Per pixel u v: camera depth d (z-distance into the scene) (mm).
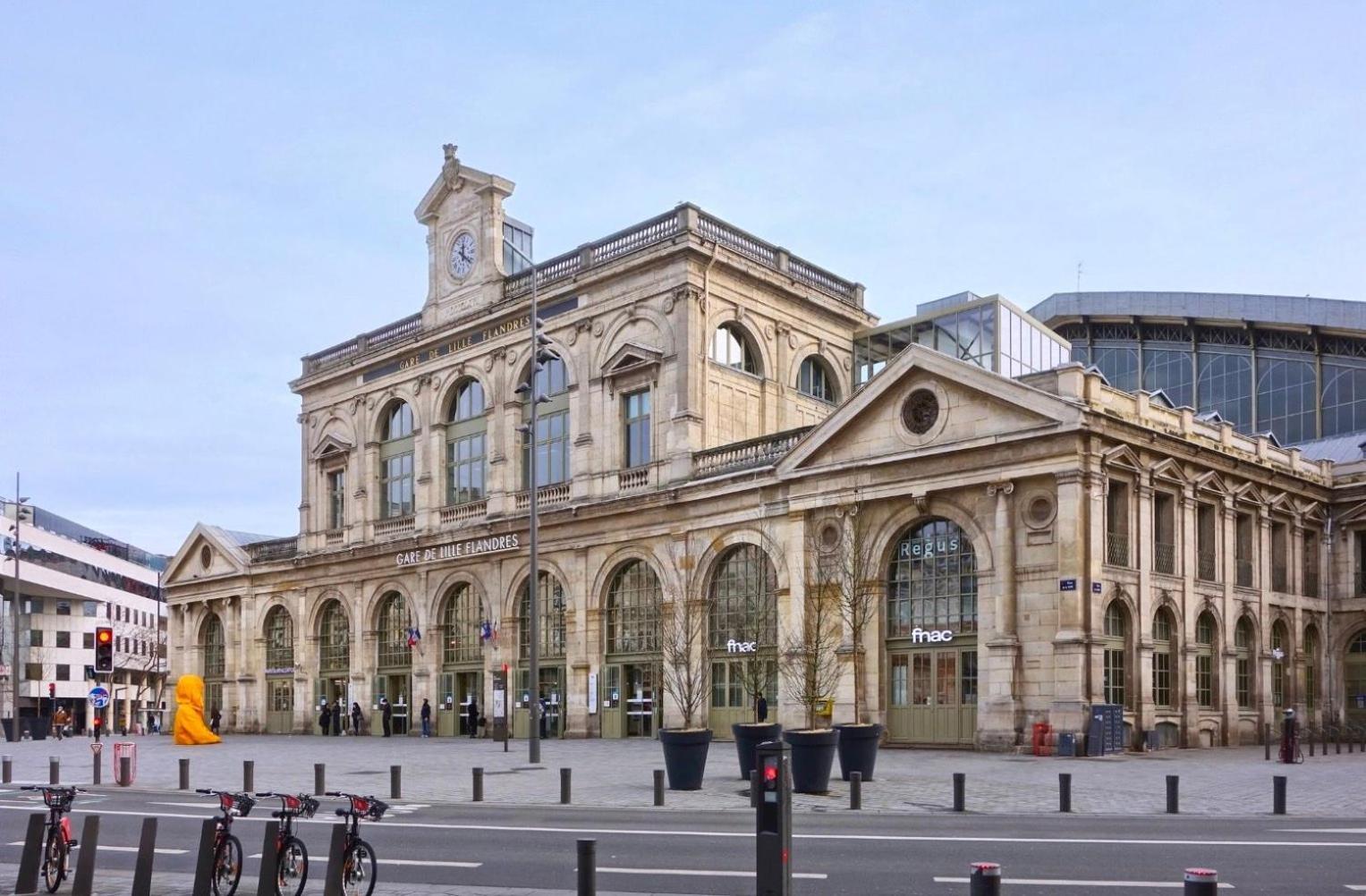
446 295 50562
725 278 42156
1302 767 26438
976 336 42031
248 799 12023
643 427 42375
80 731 99375
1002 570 31531
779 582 36812
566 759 30781
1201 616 35406
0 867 14086
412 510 52156
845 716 34094
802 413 44875
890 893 11703
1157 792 20891
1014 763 27609
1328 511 42625
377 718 51719
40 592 96188
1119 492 32344
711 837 15742
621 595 42469
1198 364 58875
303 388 57562
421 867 13570
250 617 59875
